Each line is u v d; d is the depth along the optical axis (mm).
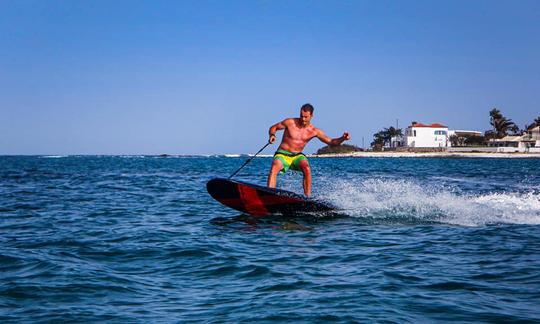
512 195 23016
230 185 15031
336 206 15438
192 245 11039
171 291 7543
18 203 20844
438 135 185875
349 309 6527
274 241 11617
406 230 13078
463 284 7727
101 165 97875
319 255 10023
